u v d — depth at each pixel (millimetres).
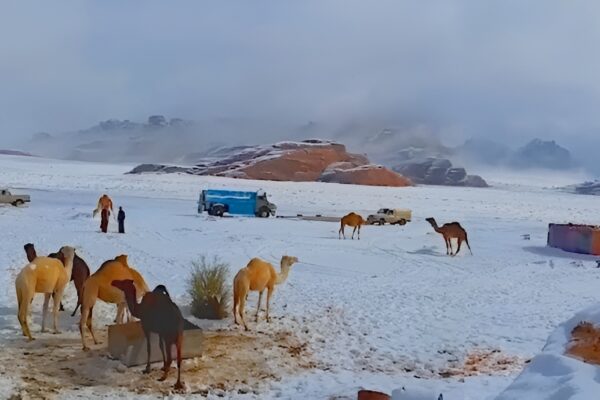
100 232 27734
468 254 27484
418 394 6992
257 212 42719
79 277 12398
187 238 27594
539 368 5293
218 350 10820
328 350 11422
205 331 12125
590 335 5844
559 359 5199
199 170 116625
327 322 13359
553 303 16719
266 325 12797
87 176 81938
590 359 5477
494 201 74812
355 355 11242
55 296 11242
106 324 12078
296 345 11570
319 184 88688
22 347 10289
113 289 10398
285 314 13828
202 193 42281
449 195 81500
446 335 12781
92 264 19422
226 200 42344
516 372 10453
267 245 26547
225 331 12195
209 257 22156
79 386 8750
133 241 25406
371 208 57500
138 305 9398
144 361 9680
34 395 8273
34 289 10773
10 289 14602
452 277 21062
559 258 27578
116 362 9711
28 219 31938
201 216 39406
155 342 9742
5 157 139250
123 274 10562
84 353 10133
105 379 9070
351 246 27922
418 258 25391
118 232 28094
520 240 34375
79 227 29359
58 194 52094
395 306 15359
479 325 13773
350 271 21281
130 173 99938
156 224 33000
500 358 11344
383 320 13789
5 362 9469
